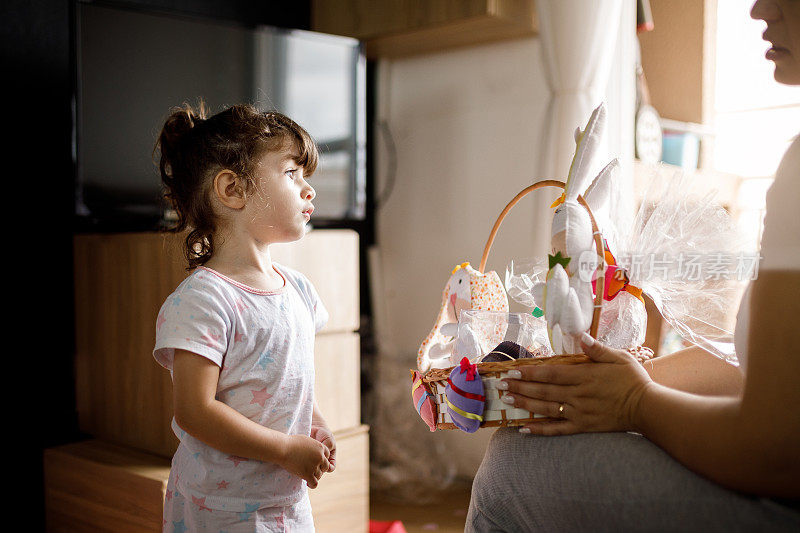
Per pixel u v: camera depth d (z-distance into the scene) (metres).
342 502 1.79
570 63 1.83
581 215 0.83
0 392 1.82
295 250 1.72
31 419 1.88
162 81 1.95
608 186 0.91
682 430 0.70
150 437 1.66
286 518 1.06
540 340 0.99
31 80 1.85
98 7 1.83
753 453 0.64
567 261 0.82
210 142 1.09
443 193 2.48
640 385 0.76
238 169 1.07
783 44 0.80
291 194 1.10
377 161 2.67
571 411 0.79
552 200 1.87
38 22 1.86
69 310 1.94
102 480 1.56
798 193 0.65
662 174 1.03
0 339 1.82
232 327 1.02
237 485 1.01
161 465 1.55
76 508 1.63
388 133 2.63
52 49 1.89
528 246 2.25
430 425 0.94
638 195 1.31
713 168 1.05
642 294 0.92
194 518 1.02
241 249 1.09
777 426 0.62
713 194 0.93
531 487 0.78
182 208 1.15
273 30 2.17
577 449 0.77
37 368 1.88
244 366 1.03
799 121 0.95
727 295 0.90
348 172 2.36
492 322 0.99
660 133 1.57
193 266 1.16
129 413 1.71
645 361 0.94
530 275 1.08
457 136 2.44
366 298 2.66
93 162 1.83
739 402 0.67
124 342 1.71
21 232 1.85
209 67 2.04
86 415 1.86
